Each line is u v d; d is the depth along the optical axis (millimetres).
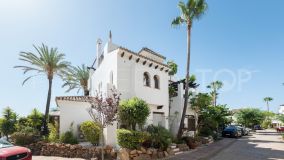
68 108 18547
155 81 20750
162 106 20578
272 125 71375
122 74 17562
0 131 26266
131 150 13477
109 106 11992
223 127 34969
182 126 20578
